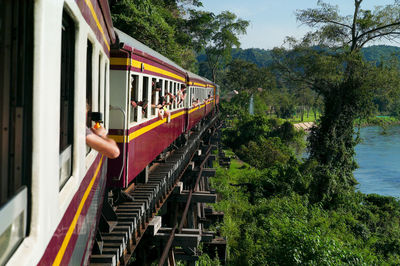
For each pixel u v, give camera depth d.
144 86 7.89
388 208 32.47
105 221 5.88
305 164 33.16
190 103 15.69
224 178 31.06
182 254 12.16
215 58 69.44
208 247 17.05
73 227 2.49
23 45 1.42
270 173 31.83
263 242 19.09
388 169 52.47
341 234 23.50
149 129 8.39
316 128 35.56
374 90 33.41
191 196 13.35
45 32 1.49
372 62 33.50
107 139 2.38
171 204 12.41
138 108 7.30
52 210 1.74
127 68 6.46
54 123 1.69
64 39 2.21
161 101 9.20
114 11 24.72
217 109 42.94
